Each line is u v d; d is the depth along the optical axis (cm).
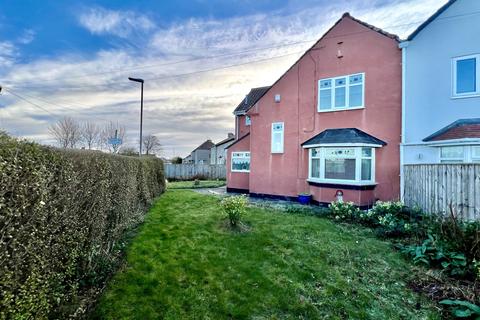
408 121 945
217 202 1038
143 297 355
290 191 1245
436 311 355
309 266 475
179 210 875
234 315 336
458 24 874
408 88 948
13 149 228
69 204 317
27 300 237
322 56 1170
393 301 379
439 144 845
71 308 294
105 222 454
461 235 465
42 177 263
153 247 520
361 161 1005
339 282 425
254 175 1379
